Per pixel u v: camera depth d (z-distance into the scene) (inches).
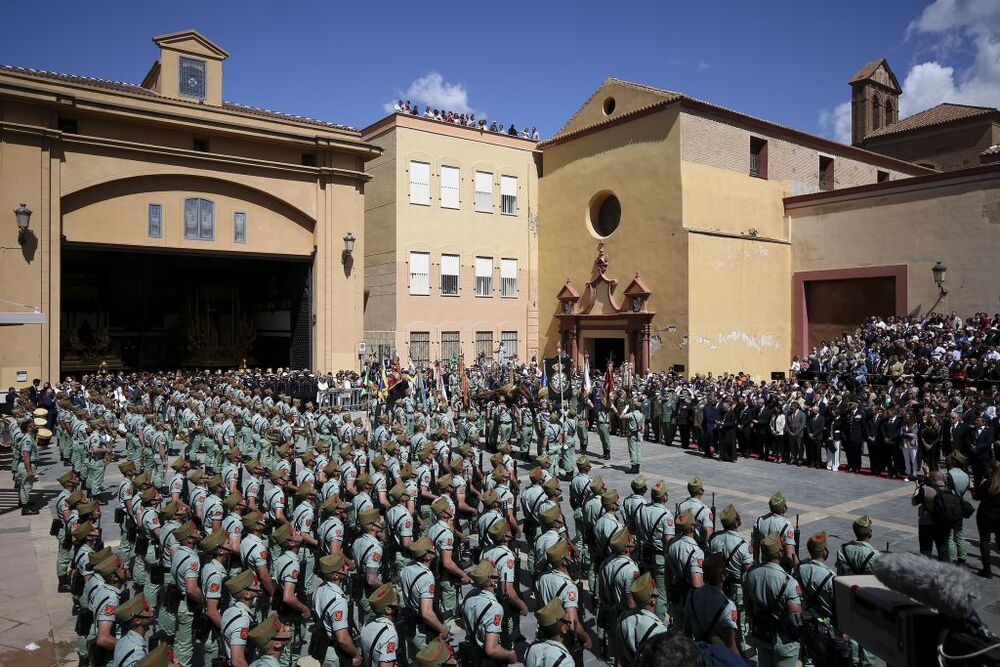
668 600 340.2
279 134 1268.5
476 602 283.9
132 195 1163.3
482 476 551.8
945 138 1905.8
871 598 172.9
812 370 1206.3
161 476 682.2
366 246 1573.6
